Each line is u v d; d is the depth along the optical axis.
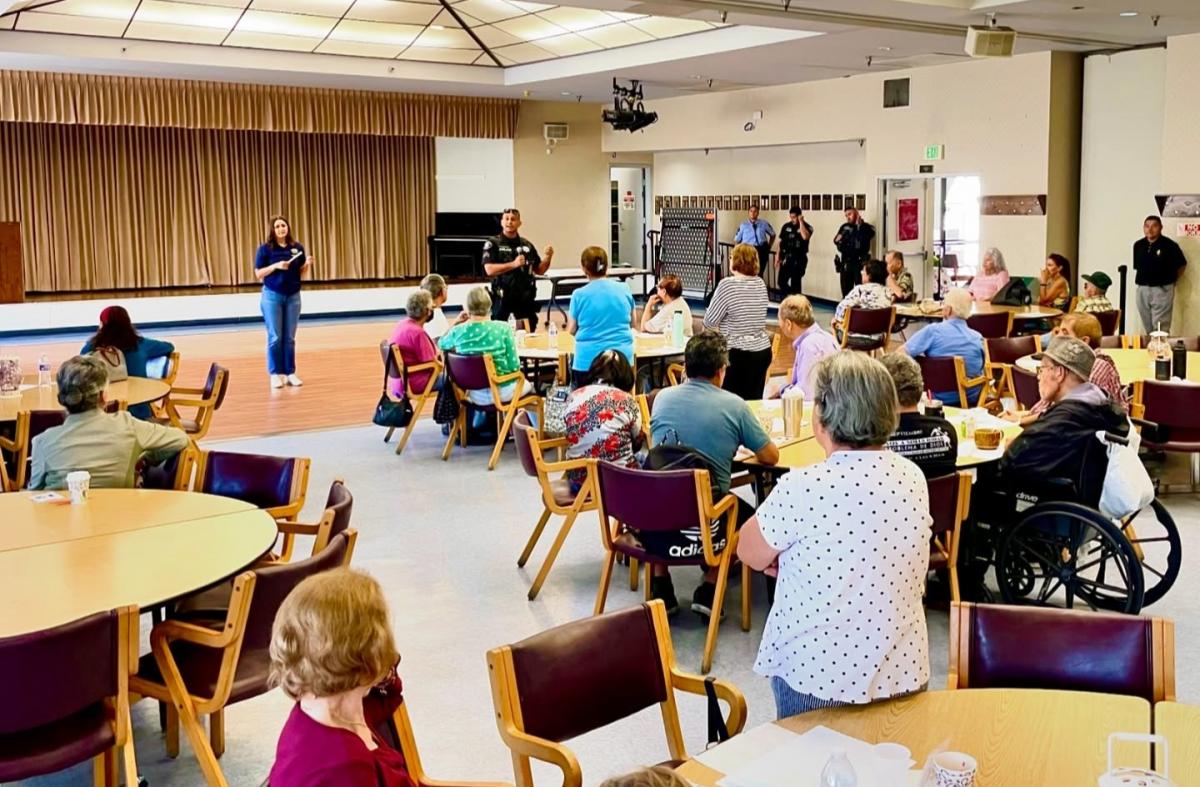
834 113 14.44
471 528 5.89
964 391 6.68
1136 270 10.82
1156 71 11.13
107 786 2.82
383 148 18.00
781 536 2.38
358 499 6.47
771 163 16.56
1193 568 5.01
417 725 3.70
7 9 10.20
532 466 4.88
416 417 7.60
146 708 3.83
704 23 11.45
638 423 4.92
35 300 14.90
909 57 12.06
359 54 13.64
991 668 2.43
